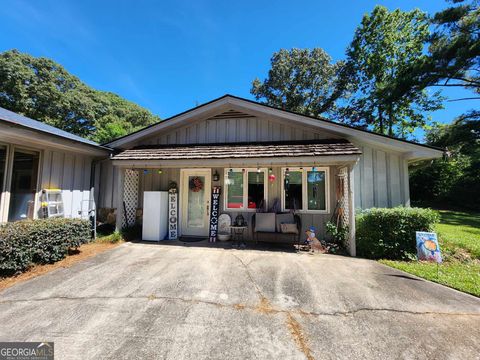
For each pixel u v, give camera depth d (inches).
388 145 234.1
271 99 836.6
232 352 80.5
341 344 85.3
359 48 698.2
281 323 98.6
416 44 610.9
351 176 206.7
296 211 258.2
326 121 245.3
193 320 100.0
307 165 239.0
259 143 260.1
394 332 92.8
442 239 220.4
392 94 539.5
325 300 119.4
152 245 232.7
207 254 202.5
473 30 434.3
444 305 115.0
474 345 85.2
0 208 182.4
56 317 100.8
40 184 211.6
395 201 241.3
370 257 196.5
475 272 158.4
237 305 113.4
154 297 120.6
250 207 268.4
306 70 789.9
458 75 470.3
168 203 270.5
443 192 649.0
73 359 76.3
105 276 148.4
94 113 815.1
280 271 161.8
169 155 242.5
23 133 175.5
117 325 95.6
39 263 163.9
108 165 291.0
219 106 272.5
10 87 614.2
